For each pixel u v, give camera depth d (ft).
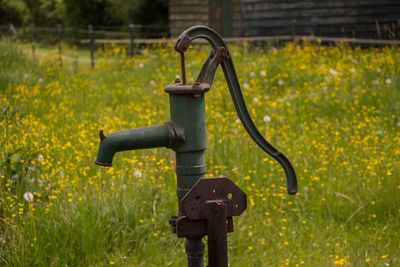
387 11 57.72
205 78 7.94
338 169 17.60
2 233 12.66
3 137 17.48
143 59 44.34
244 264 12.89
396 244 13.76
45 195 14.08
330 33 59.57
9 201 13.29
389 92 26.50
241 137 19.79
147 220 13.88
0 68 37.22
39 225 12.67
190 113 7.88
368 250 13.21
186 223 7.73
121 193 14.10
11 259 11.91
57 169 15.87
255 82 31.45
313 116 25.39
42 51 60.03
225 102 26.76
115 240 13.07
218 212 7.57
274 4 61.05
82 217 13.00
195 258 8.27
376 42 43.70
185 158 8.04
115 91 31.81
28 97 28.22
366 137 19.38
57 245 12.52
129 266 12.60
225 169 17.83
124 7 102.94
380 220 15.40
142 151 18.03
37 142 18.08
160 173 16.24
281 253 13.48
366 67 31.60
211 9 63.98
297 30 60.54
